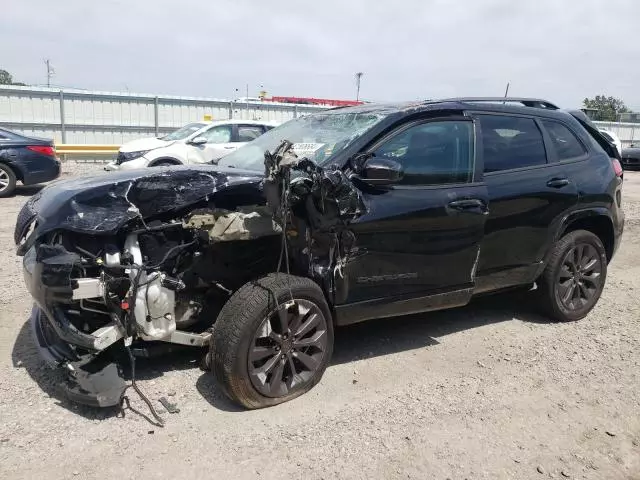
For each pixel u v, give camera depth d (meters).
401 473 2.94
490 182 4.37
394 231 3.84
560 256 4.93
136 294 3.26
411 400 3.67
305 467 2.95
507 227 4.48
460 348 4.53
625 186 16.67
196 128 13.95
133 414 3.36
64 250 3.19
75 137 19.97
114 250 3.28
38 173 11.77
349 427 3.33
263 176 3.75
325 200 3.47
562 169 4.88
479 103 4.62
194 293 3.72
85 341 3.22
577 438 3.34
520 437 3.32
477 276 4.42
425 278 4.10
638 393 3.89
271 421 3.35
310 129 4.51
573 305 5.15
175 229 3.50
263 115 23.30
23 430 3.15
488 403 3.68
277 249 3.82
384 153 3.90
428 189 4.02
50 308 3.25
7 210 10.02
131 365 3.61
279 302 3.39
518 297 5.66
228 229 3.46
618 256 7.94
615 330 5.03
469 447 3.20
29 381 3.70
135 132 20.94
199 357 4.08
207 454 3.02
